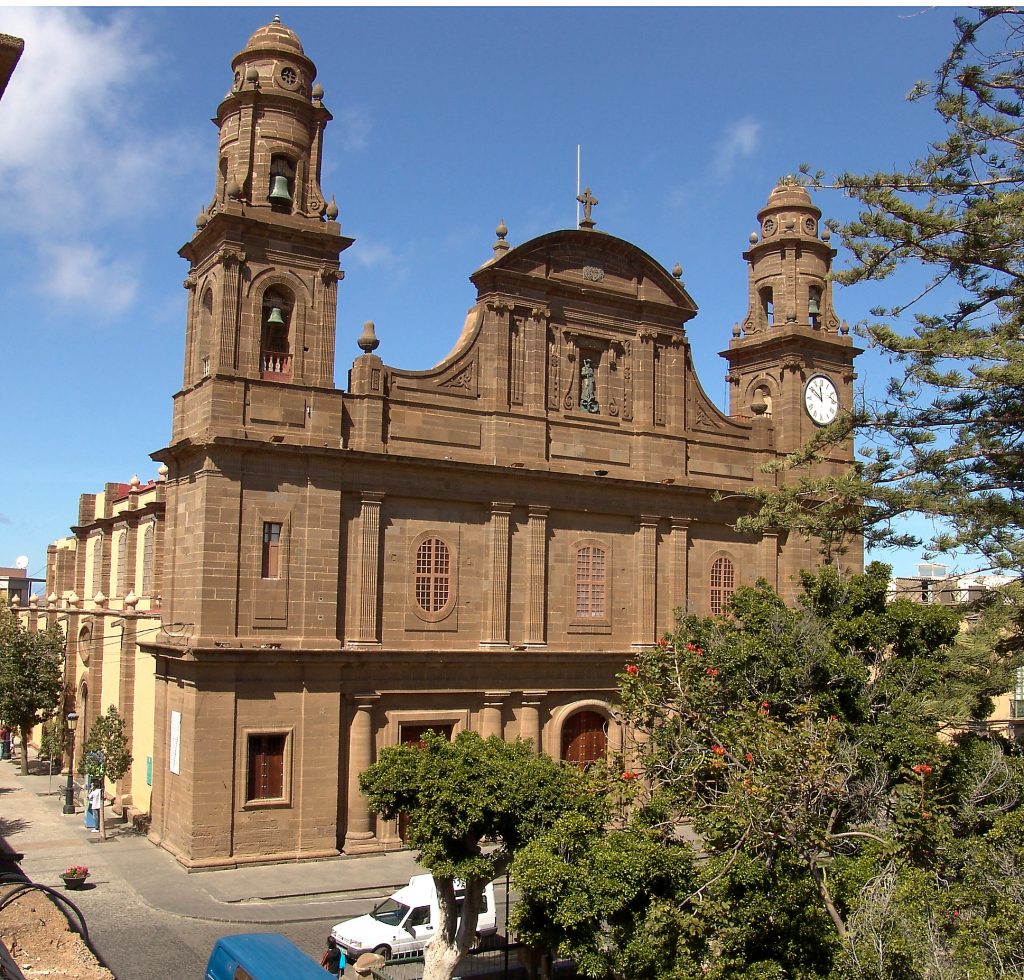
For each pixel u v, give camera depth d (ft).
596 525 126.52
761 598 90.43
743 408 149.28
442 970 65.21
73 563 184.34
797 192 148.77
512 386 121.39
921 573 172.65
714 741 66.69
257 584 102.83
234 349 104.22
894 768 72.08
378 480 110.63
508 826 64.59
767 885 56.59
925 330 79.41
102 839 110.01
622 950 54.70
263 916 86.02
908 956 47.93
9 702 151.23
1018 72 72.13
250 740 101.24
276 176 109.70
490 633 116.47
